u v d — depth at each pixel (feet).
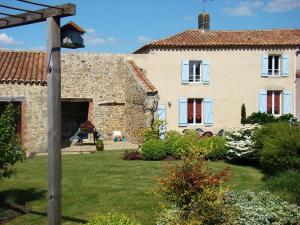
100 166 46.47
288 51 83.10
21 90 59.31
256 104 82.69
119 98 78.23
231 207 20.90
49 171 19.31
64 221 26.21
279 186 29.66
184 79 79.25
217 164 49.21
